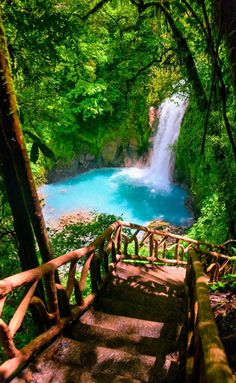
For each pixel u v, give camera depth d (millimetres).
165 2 8586
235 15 2320
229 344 2449
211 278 7473
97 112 18859
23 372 3451
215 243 11188
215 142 9242
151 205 18391
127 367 3674
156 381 3492
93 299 5383
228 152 9430
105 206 18391
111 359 3770
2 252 6352
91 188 20219
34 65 5305
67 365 3688
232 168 9711
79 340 4309
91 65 16906
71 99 19125
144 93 20453
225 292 6008
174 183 19844
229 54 2375
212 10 2838
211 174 12383
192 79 9664
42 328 4387
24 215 3949
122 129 21578
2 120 3492
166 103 20562
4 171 3750
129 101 21000
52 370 3531
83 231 9680
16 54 4977
